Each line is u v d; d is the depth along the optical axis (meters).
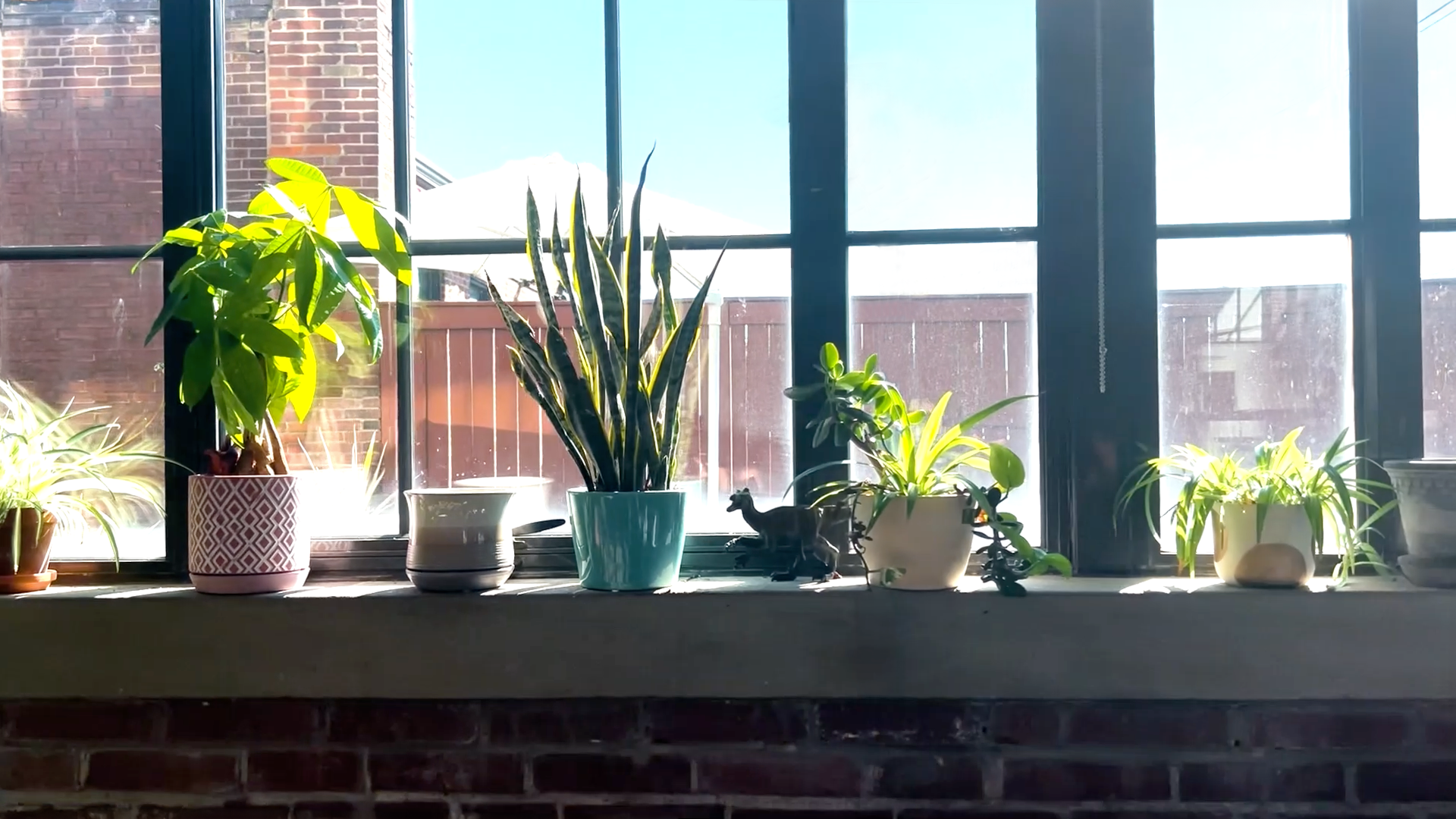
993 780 1.27
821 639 1.24
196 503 1.30
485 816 1.30
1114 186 1.40
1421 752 1.23
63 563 1.46
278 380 1.35
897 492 1.25
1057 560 1.23
